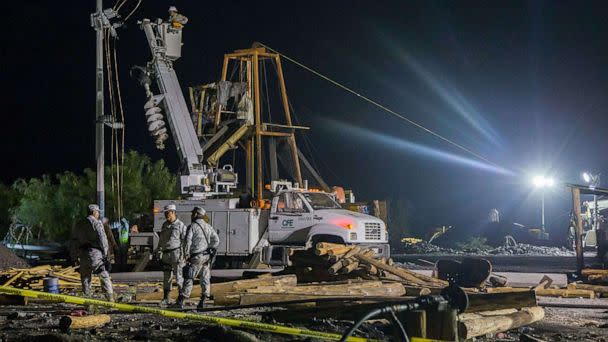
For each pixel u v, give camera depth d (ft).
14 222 113.60
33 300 45.73
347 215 69.97
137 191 111.04
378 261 52.75
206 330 29.58
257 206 73.72
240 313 40.78
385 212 86.07
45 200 111.86
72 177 114.01
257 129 87.15
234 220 72.84
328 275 53.21
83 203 110.83
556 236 167.63
